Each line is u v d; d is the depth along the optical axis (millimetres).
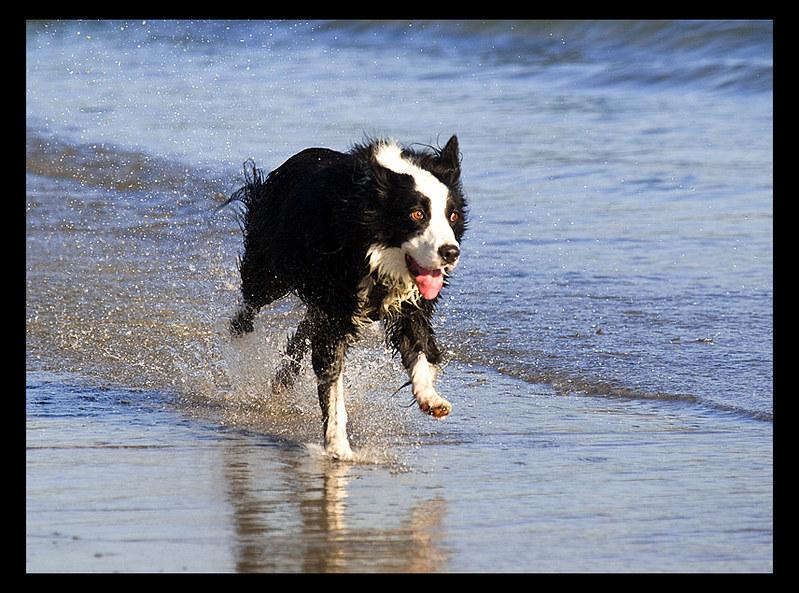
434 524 7949
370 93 30453
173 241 17828
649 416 10547
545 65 33969
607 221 18156
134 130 25953
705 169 21094
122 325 13883
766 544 7531
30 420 10680
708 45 32938
